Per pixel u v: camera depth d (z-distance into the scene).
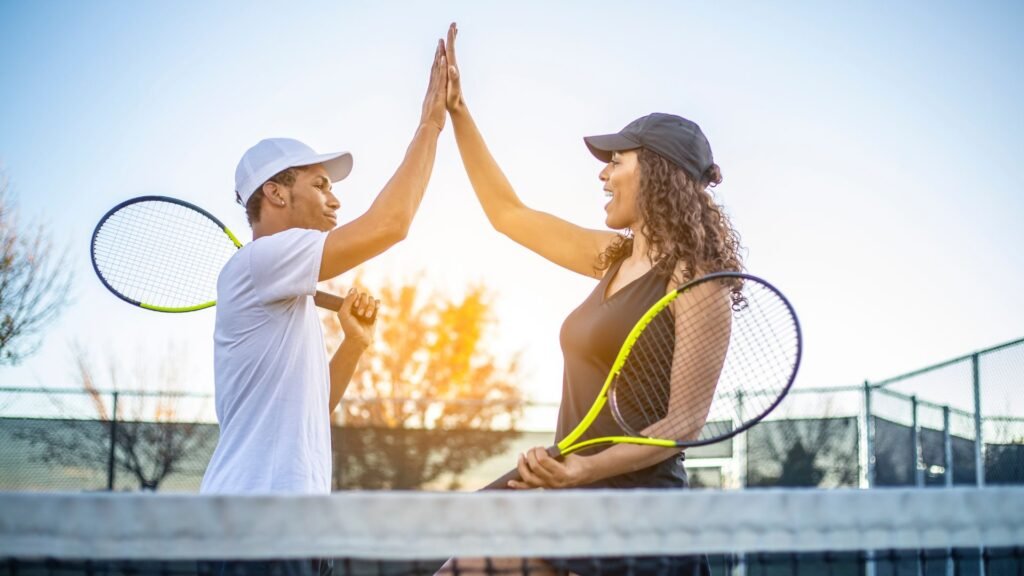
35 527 2.07
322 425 3.01
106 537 2.07
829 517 2.24
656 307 2.72
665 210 2.90
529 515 2.17
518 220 3.51
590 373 2.91
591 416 2.78
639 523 2.19
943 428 8.96
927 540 2.27
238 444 2.87
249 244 3.05
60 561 2.48
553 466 2.71
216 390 3.02
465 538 2.15
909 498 2.27
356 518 2.13
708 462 10.76
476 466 10.61
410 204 3.07
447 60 3.46
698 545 2.21
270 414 2.88
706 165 3.00
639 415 2.86
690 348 2.77
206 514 2.09
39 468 10.05
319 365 3.04
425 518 2.14
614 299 2.90
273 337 2.93
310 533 2.11
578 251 3.40
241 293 2.95
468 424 11.78
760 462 10.58
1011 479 7.97
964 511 2.29
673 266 2.86
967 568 7.52
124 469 10.12
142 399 10.23
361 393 17.83
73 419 10.15
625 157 3.02
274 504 2.10
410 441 10.62
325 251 2.95
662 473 2.80
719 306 2.78
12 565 2.42
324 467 2.98
